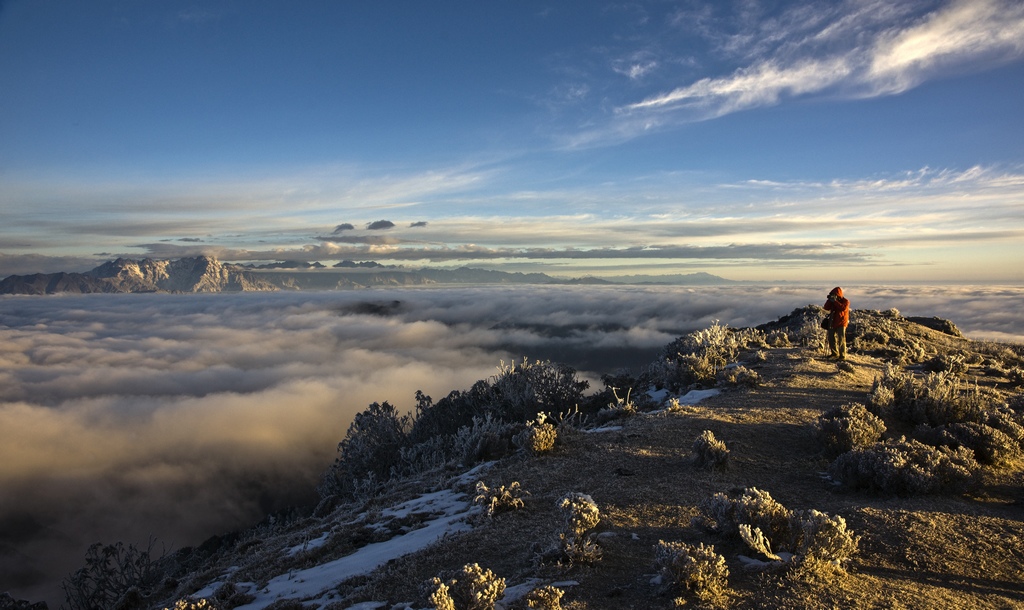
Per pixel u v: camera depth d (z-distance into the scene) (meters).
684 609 5.20
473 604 5.37
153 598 10.82
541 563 6.62
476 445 14.05
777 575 5.73
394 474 23.25
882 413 12.04
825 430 10.51
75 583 14.98
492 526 8.38
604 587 5.92
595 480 9.75
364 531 10.19
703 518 7.31
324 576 8.42
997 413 11.16
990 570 5.70
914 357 20.59
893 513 7.22
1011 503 7.84
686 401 15.80
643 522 7.70
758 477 9.41
